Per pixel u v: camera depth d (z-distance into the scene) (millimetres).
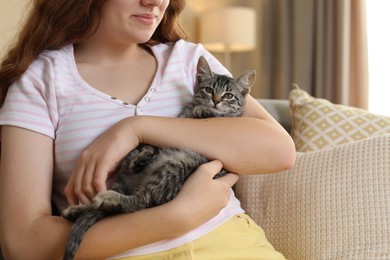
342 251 1146
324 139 1560
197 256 967
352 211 1178
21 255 932
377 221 1141
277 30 3713
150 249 956
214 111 1360
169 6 1315
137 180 1062
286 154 1072
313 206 1228
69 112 1075
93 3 1128
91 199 960
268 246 1128
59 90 1085
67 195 994
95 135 1062
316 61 3305
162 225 900
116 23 1112
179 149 1040
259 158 1053
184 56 1303
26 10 1432
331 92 3234
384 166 1205
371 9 3139
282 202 1292
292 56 3475
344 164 1247
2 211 979
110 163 970
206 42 3379
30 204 975
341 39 3125
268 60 3770
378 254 1094
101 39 1191
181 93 1207
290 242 1242
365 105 3164
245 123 1089
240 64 3881
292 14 3455
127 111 1101
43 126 1049
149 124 1032
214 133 1055
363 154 1243
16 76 1105
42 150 1037
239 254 1018
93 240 899
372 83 3162
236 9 3318
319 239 1188
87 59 1209
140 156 1057
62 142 1061
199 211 939
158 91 1163
